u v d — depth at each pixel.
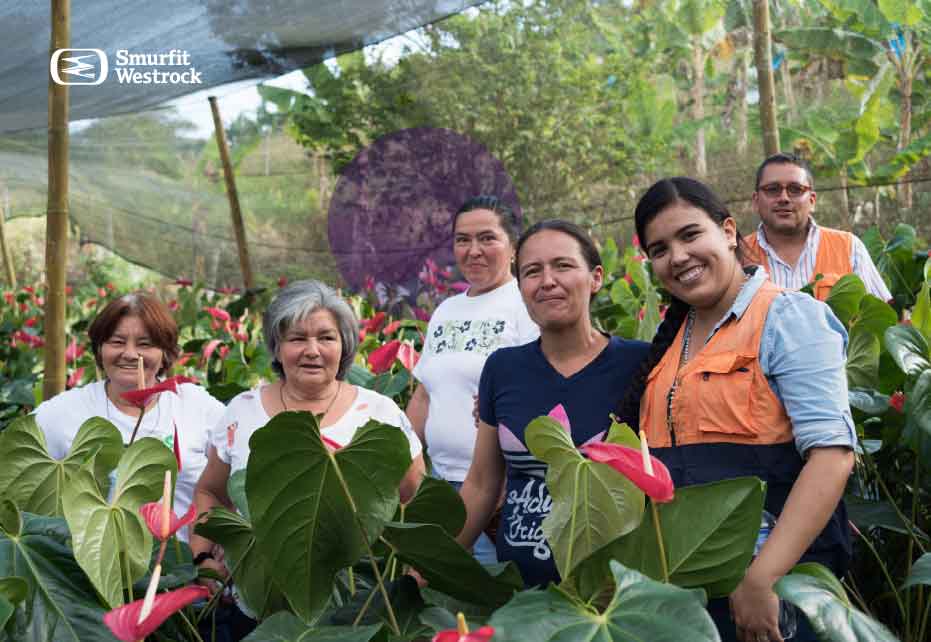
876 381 3.47
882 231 10.61
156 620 1.66
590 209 13.16
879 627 1.84
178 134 11.52
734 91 12.65
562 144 13.77
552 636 1.64
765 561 2.15
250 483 1.96
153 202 12.14
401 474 2.00
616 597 1.72
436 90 14.45
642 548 1.99
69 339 7.72
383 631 2.01
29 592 2.15
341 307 3.13
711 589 1.97
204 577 2.62
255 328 7.12
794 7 12.16
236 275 12.54
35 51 6.95
